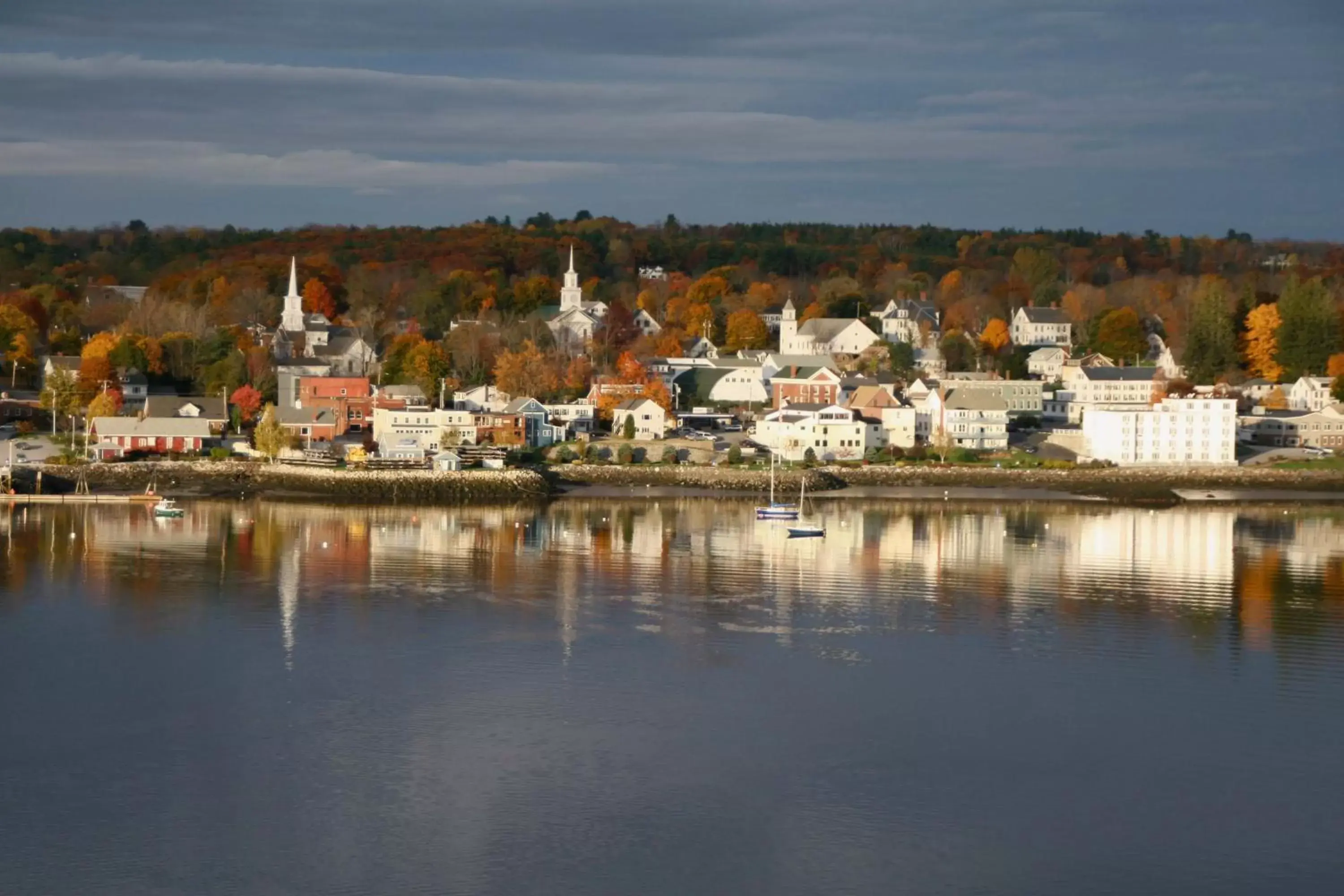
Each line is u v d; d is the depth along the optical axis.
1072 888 123.00
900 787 140.62
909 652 181.25
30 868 124.06
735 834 130.88
